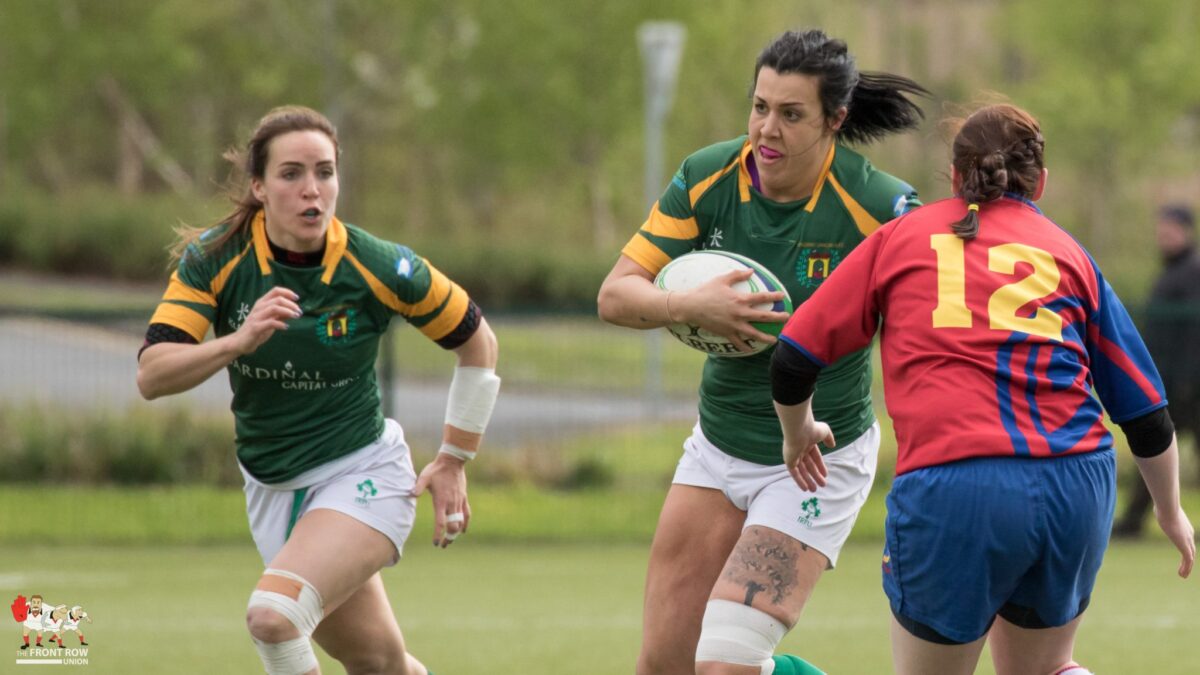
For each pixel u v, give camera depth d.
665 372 58.09
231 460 48.88
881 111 17.66
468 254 122.19
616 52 133.88
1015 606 14.87
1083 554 14.51
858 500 17.83
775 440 17.48
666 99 68.50
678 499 18.19
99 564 39.09
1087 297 15.03
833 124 16.98
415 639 28.30
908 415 14.55
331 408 17.81
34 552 41.44
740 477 17.69
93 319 44.91
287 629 16.48
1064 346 14.58
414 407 51.09
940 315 14.62
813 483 17.25
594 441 49.50
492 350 18.58
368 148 169.12
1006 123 15.35
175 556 40.69
